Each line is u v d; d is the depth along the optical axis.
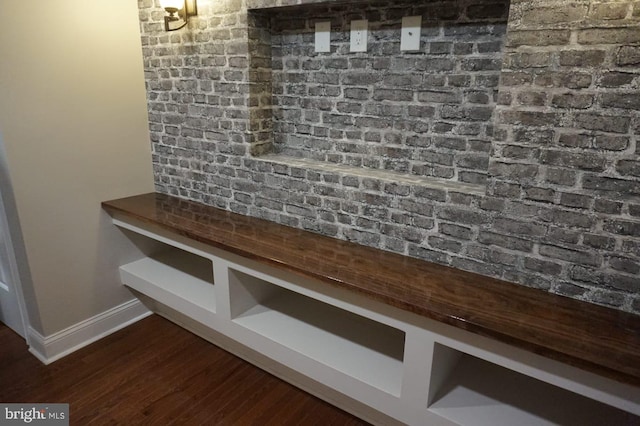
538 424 1.47
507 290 1.53
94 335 2.57
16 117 2.03
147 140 2.70
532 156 1.44
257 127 2.26
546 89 1.37
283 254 1.82
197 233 2.06
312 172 2.04
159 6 2.37
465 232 1.66
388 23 1.86
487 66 1.67
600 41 1.25
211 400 2.08
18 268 2.29
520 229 1.53
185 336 2.63
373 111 2.00
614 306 1.41
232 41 2.15
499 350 1.34
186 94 2.44
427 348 1.49
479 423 1.47
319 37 2.07
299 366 1.88
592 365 1.15
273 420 1.97
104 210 2.51
